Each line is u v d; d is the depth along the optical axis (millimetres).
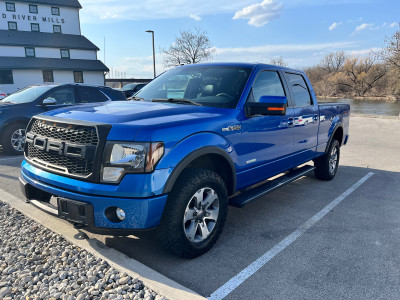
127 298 2395
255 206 4664
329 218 4238
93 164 2594
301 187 5637
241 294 2602
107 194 2559
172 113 3123
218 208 3207
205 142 2979
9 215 3928
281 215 4324
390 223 4094
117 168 2564
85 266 2801
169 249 2891
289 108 4359
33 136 3094
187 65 4598
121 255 2957
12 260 2924
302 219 4195
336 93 63531
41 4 41938
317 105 5184
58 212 2783
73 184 2650
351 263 3105
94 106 3418
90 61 44406
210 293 2604
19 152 7758
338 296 2598
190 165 3293
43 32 42531
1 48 38219
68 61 42281
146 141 2590
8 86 38031
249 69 3922
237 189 3607
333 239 3619
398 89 45938
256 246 3422
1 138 7508
